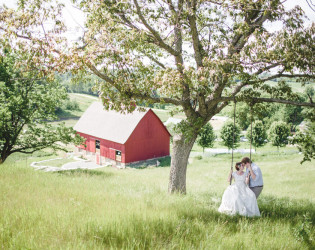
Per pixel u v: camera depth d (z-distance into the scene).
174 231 4.04
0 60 8.19
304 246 4.20
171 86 7.72
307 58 7.17
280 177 21.42
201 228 4.45
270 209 7.55
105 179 14.13
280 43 7.15
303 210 7.67
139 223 4.24
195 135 10.13
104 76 8.18
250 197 6.83
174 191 10.18
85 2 9.41
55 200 5.81
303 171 23.77
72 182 9.52
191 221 4.79
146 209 5.42
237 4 7.95
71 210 4.88
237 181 7.03
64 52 7.56
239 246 3.79
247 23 8.16
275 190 15.72
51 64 7.55
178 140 10.18
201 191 12.01
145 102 8.60
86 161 41.81
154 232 3.97
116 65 7.89
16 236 3.36
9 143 22.94
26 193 6.36
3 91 22.19
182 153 10.20
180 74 7.86
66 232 3.71
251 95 9.15
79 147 44.94
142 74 8.24
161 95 8.31
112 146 39.06
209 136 45.59
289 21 7.30
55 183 8.65
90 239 3.48
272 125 48.53
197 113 9.91
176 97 9.48
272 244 4.02
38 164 36.97
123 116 40.81
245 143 58.00
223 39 9.83
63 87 24.12
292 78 9.40
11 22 7.39
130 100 8.12
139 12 8.70
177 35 10.02
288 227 4.98
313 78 8.19
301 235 4.44
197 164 33.69
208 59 7.77
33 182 8.29
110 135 39.41
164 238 3.82
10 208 4.75
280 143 47.38
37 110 23.56
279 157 36.12
